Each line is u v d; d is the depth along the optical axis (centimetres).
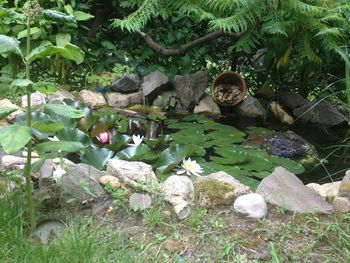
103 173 242
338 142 395
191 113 458
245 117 455
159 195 223
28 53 187
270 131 398
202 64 527
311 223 212
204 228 209
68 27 471
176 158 298
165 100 466
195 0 437
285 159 330
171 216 215
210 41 509
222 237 204
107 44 512
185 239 202
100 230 205
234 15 395
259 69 505
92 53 510
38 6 189
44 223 207
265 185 231
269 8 407
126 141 311
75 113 185
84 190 221
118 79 471
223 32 470
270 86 483
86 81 482
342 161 344
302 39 421
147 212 215
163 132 386
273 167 314
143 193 226
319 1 411
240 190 228
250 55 520
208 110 459
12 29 443
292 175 239
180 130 388
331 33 401
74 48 182
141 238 203
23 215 208
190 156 317
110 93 468
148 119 424
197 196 227
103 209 220
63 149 186
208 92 489
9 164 245
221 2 404
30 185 202
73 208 219
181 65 519
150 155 301
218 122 436
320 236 204
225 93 463
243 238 203
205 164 309
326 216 218
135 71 512
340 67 469
